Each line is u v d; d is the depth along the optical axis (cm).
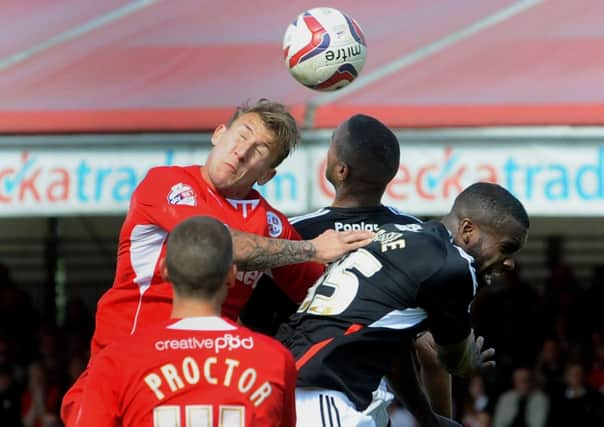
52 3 3653
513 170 2975
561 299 4038
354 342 1580
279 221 1688
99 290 4481
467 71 3238
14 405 3759
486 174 2978
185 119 3048
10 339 4106
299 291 1720
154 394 1321
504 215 1675
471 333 1688
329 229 1698
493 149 2989
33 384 3850
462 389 3825
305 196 2908
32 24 3550
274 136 1630
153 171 1655
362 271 1616
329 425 1558
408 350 1773
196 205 1617
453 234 1692
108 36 3472
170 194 1622
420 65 3278
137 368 1327
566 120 2978
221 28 3494
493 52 3356
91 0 3666
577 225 4359
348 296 1605
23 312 4162
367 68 3291
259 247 1588
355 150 1727
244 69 3281
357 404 1582
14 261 4428
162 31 3491
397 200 2973
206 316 1360
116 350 1341
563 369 3753
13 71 3294
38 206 3003
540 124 2970
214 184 1641
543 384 3703
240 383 1334
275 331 1762
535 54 3316
